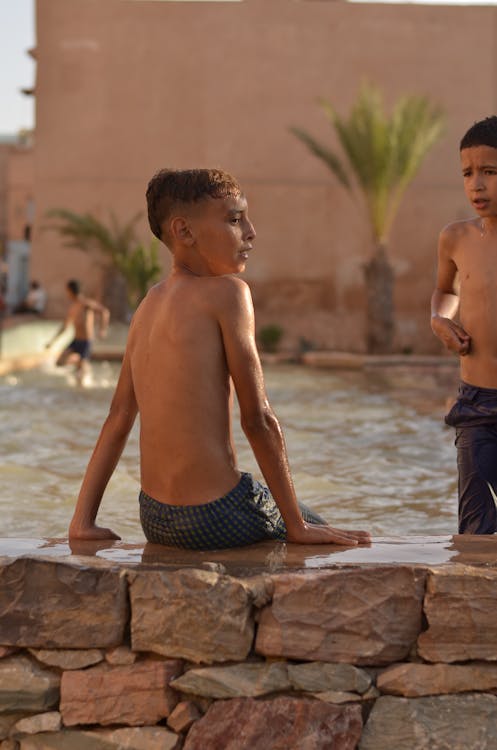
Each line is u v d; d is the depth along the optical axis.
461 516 3.56
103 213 25.86
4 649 2.46
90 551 2.69
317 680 2.37
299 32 25.86
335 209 25.95
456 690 2.37
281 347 25.47
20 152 32.84
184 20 25.73
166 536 2.76
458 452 3.58
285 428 8.41
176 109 25.88
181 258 2.87
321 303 25.98
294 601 2.38
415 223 26.06
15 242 32.72
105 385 12.78
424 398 11.47
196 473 2.72
